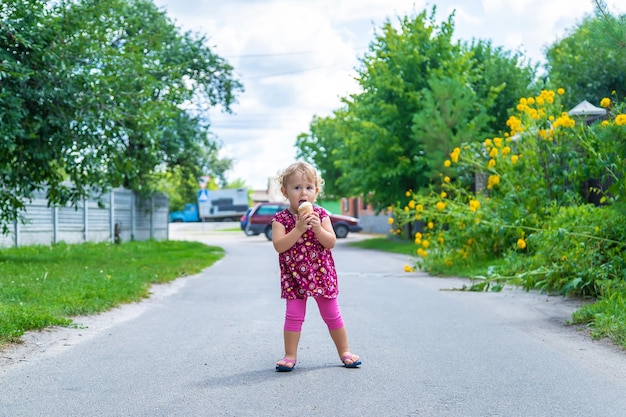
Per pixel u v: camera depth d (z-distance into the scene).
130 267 15.07
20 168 15.55
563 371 5.45
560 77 27.47
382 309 9.20
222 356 6.07
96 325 7.88
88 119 15.07
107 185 16.28
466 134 24.75
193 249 26.48
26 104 14.77
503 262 13.55
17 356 6.06
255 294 11.27
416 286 12.38
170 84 20.52
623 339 6.54
